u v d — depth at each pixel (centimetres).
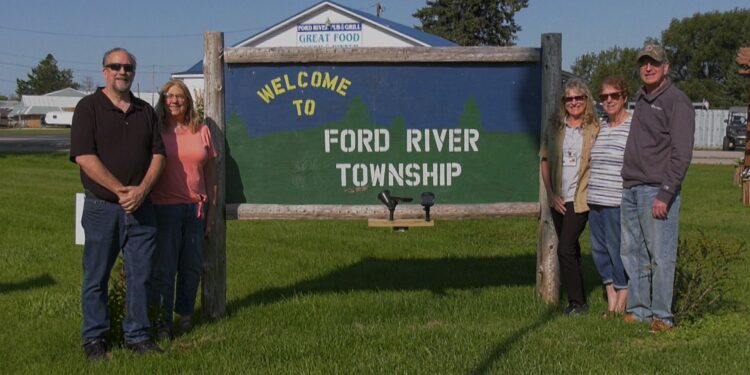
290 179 679
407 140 684
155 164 551
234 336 615
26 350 582
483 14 6259
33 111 10438
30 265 907
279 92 673
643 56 595
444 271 897
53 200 1527
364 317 673
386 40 3203
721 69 9881
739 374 513
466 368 530
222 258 668
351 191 683
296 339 605
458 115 686
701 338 598
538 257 714
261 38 3188
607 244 668
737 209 1477
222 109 665
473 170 691
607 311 681
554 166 676
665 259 612
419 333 616
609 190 655
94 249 548
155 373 529
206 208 631
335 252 1020
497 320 661
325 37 3186
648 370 523
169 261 601
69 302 724
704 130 4953
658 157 607
